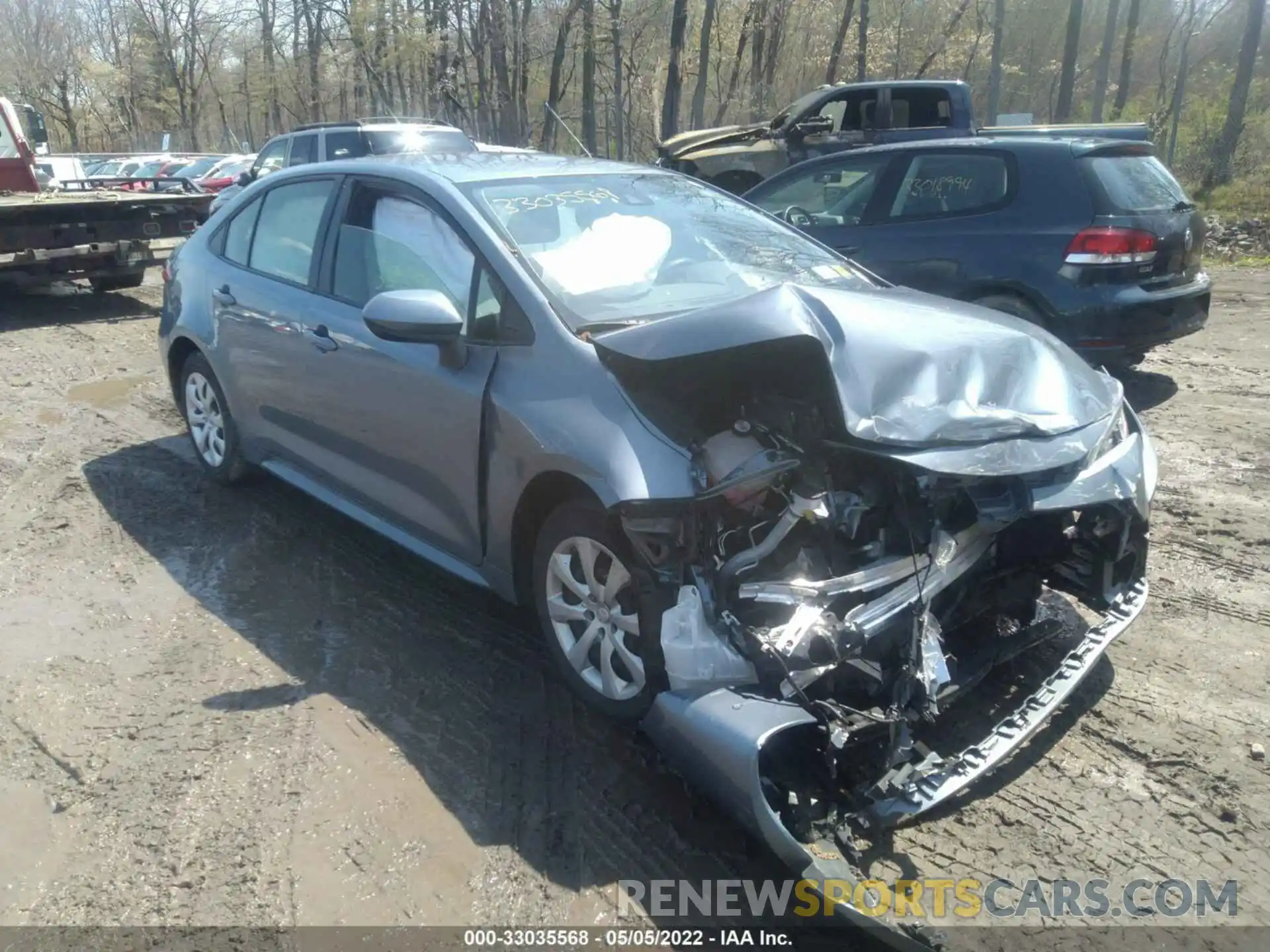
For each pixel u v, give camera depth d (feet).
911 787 9.45
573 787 10.73
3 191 42.78
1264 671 12.73
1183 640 13.47
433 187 13.70
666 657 9.59
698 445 10.33
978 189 23.20
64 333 32.01
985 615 12.44
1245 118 67.77
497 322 12.28
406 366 13.08
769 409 10.73
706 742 9.04
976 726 11.57
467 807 10.44
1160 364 27.45
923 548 10.30
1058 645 13.00
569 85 95.40
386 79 99.30
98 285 38.81
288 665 13.04
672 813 10.34
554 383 11.37
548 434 11.05
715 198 15.74
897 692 9.72
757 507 10.13
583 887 9.41
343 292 14.73
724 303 10.95
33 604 14.64
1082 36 108.06
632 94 88.53
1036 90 110.42
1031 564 11.81
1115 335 21.83
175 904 9.30
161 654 13.33
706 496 9.81
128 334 31.89
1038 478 10.51
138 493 18.65
